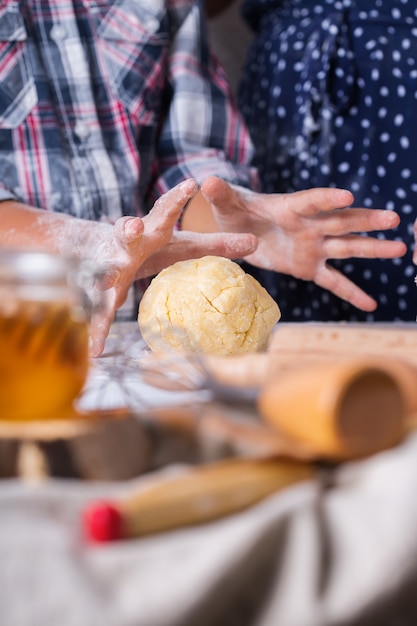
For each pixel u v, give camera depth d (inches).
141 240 35.8
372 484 13.8
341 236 46.0
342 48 64.1
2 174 57.2
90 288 32.3
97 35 59.9
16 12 57.8
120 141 59.9
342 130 64.3
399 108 64.1
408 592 11.9
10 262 17.8
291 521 12.4
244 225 46.1
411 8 65.2
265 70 68.5
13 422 17.1
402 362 17.1
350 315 65.7
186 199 36.0
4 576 11.6
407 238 64.9
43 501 13.8
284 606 11.4
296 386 15.3
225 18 84.8
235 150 63.8
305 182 65.4
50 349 17.4
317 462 15.0
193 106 61.7
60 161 57.7
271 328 36.5
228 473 14.4
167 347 34.8
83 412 18.3
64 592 11.3
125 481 15.7
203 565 11.7
